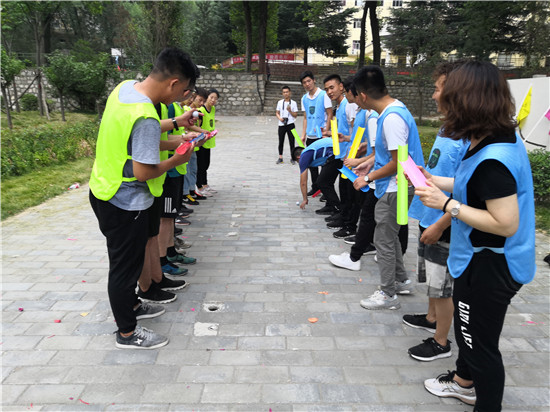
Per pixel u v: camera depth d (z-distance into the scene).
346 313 3.24
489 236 1.78
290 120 9.70
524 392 2.37
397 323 3.11
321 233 5.15
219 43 41.25
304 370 2.54
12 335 2.88
